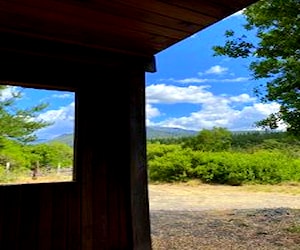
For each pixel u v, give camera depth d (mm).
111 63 3121
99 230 3084
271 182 12070
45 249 2826
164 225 5504
